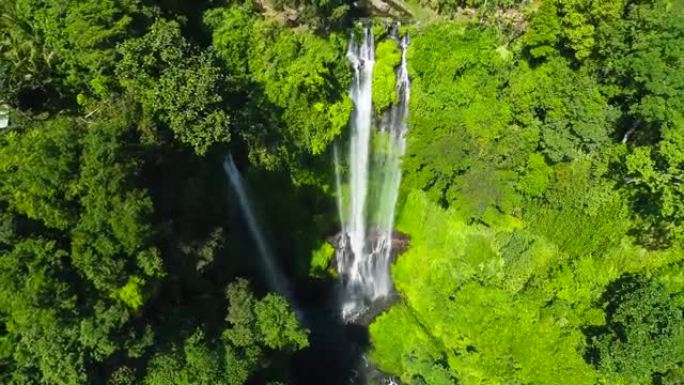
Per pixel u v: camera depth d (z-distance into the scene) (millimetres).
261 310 38750
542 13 46062
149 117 35625
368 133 53594
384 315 52969
